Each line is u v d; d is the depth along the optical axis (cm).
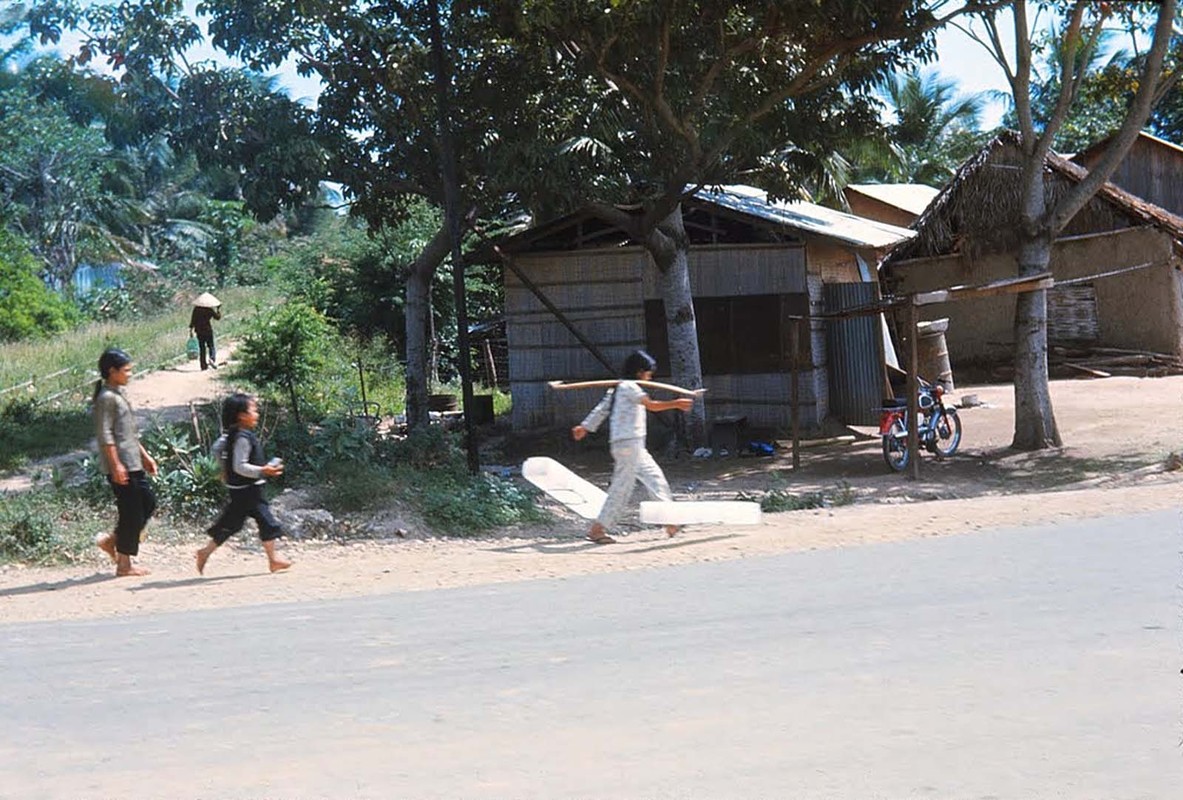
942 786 389
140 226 5566
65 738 475
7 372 2508
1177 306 2700
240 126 1862
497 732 461
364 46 1828
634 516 1323
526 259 2184
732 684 516
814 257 2147
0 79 4212
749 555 899
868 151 3272
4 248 3762
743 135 1748
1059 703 473
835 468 1781
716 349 2133
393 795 397
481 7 1719
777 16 1580
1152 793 378
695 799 384
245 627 691
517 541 1163
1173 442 1753
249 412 938
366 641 632
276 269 5172
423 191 1988
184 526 1166
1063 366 2770
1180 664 520
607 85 1805
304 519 1189
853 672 528
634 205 1997
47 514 1131
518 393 2192
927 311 3025
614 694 508
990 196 2842
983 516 1052
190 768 432
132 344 3047
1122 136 1734
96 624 730
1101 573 732
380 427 2216
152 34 1792
